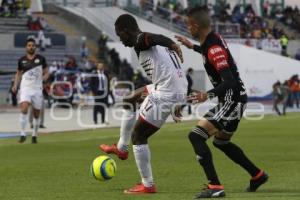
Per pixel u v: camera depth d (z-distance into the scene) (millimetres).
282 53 126125
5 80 98500
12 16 112188
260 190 23953
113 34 117750
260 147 41781
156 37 22547
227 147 23438
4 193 23891
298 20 145750
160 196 22734
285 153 37938
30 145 43656
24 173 29438
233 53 114000
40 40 106500
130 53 112250
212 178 22078
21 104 45188
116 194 23406
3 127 60156
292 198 21938
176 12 129250
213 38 22078
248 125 64062
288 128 59969
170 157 35844
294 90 103438
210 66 22094
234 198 21922
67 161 34062
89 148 41312
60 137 50250
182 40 23625
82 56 106562
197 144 22172
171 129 58656
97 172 23406
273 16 147500
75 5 124500
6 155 37312
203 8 22297
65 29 118188
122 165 32094
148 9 124312
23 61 44906
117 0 124000
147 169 23422
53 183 26328
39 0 121938
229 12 143875
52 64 91188
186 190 24234
